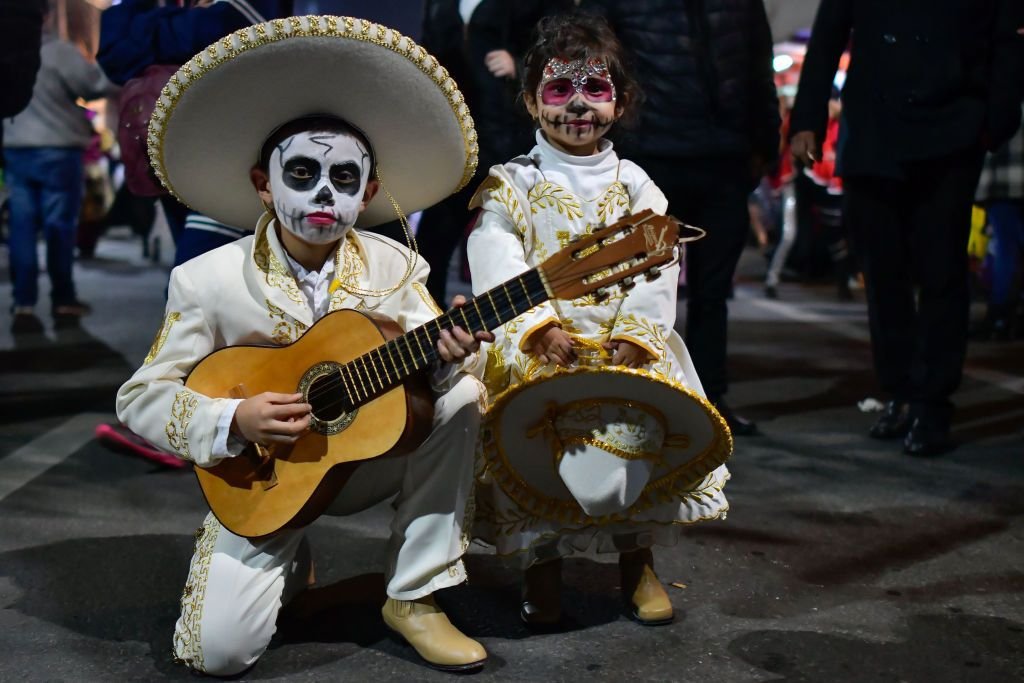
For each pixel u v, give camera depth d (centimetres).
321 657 272
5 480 408
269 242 269
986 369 640
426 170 278
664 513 288
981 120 440
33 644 276
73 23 732
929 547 354
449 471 267
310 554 305
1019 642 285
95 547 343
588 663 271
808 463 448
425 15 500
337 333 257
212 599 255
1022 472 436
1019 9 437
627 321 272
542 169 291
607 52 288
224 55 243
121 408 264
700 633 289
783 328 797
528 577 294
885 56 450
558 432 269
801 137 484
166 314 268
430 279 521
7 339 695
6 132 742
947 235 451
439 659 265
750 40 468
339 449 254
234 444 252
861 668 270
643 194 292
